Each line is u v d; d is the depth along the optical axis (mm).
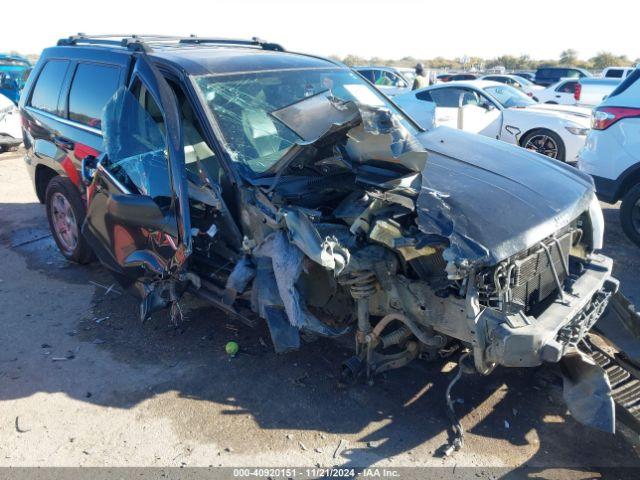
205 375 3566
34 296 4707
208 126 3543
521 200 3117
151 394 3387
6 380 3531
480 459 2850
